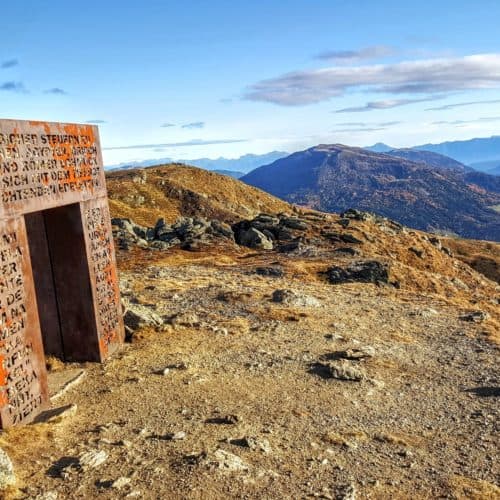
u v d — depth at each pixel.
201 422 10.17
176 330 17.27
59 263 13.56
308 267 32.44
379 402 12.37
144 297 22.44
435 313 21.98
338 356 15.43
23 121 10.47
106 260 14.53
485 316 21.59
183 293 23.62
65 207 13.21
